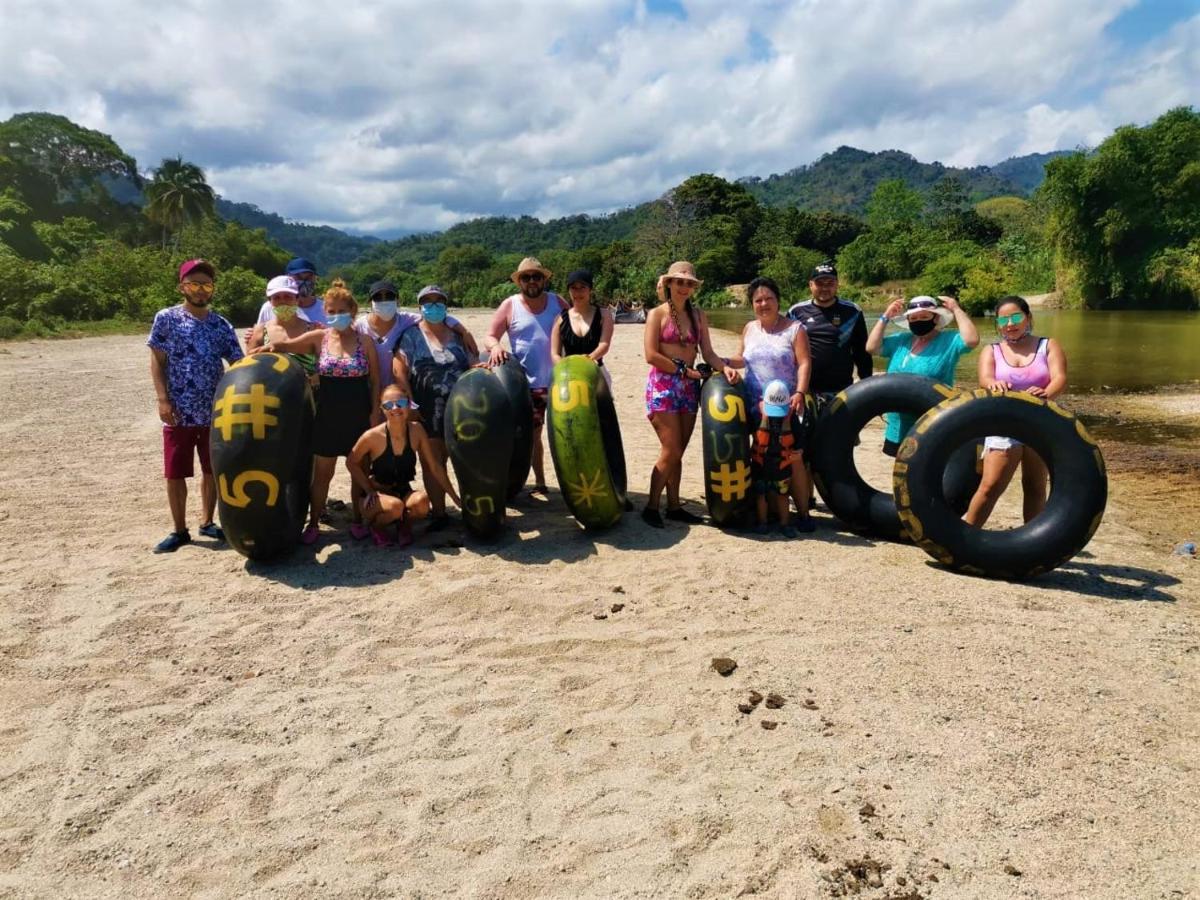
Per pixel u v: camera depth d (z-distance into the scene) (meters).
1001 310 5.86
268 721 3.80
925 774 3.34
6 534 6.36
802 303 7.03
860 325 6.87
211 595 5.20
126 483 7.97
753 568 5.66
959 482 6.08
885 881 2.79
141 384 15.69
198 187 68.88
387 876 2.85
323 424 6.02
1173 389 15.96
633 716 3.84
